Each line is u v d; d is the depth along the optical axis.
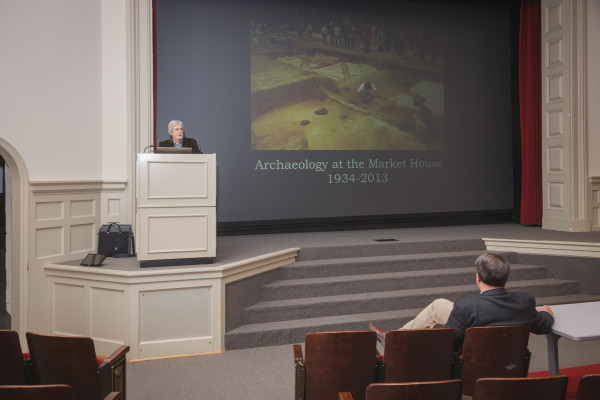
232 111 7.45
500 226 8.41
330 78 7.88
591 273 6.05
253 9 7.54
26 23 5.02
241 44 7.48
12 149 4.84
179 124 5.25
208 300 4.62
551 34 7.77
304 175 7.77
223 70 7.41
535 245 6.39
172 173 4.48
